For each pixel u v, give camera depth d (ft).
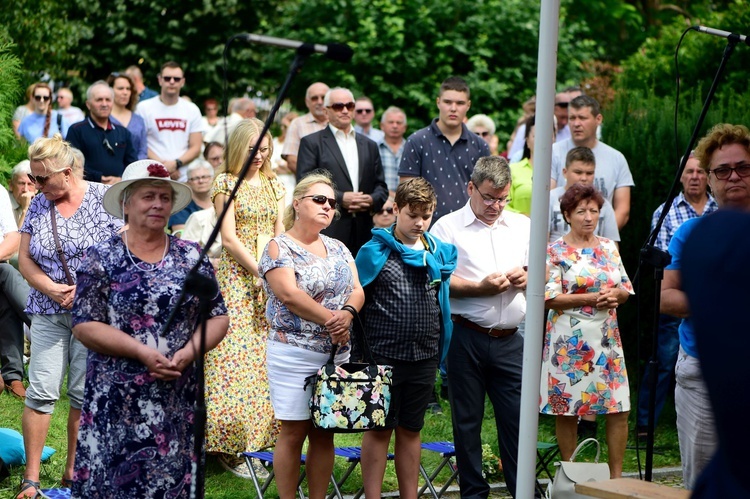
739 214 10.73
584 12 90.12
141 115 47.73
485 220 26.99
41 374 26.27
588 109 36.14
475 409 26.50
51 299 26.17
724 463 10.87
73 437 27.14
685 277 10.80
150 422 19.81
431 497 29.30
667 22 95.30
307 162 35.81
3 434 28.91
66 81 81.92
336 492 26.32
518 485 20.04
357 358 26.17
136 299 19.95
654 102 41.34
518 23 71.97
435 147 35.06
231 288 29.71
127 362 19.88
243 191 29.63
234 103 52.65
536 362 19.92
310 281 23.77
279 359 23.91
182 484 20.02
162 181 20.44
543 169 19.80
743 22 50.37
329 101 35.99
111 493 19.69
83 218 26.32
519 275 25.99
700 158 21.79
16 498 25.75
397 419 25.04
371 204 34.94
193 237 33.94
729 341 10.26
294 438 24.00
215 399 29.12
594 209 27.89
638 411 33.83
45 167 25.75
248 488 28.63
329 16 75.05
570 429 28.22
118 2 84.12
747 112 39.27
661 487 17.99
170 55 85.10
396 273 25.03
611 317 27.91
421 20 70.85
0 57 43.11
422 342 25.08
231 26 86.22
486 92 69.77
